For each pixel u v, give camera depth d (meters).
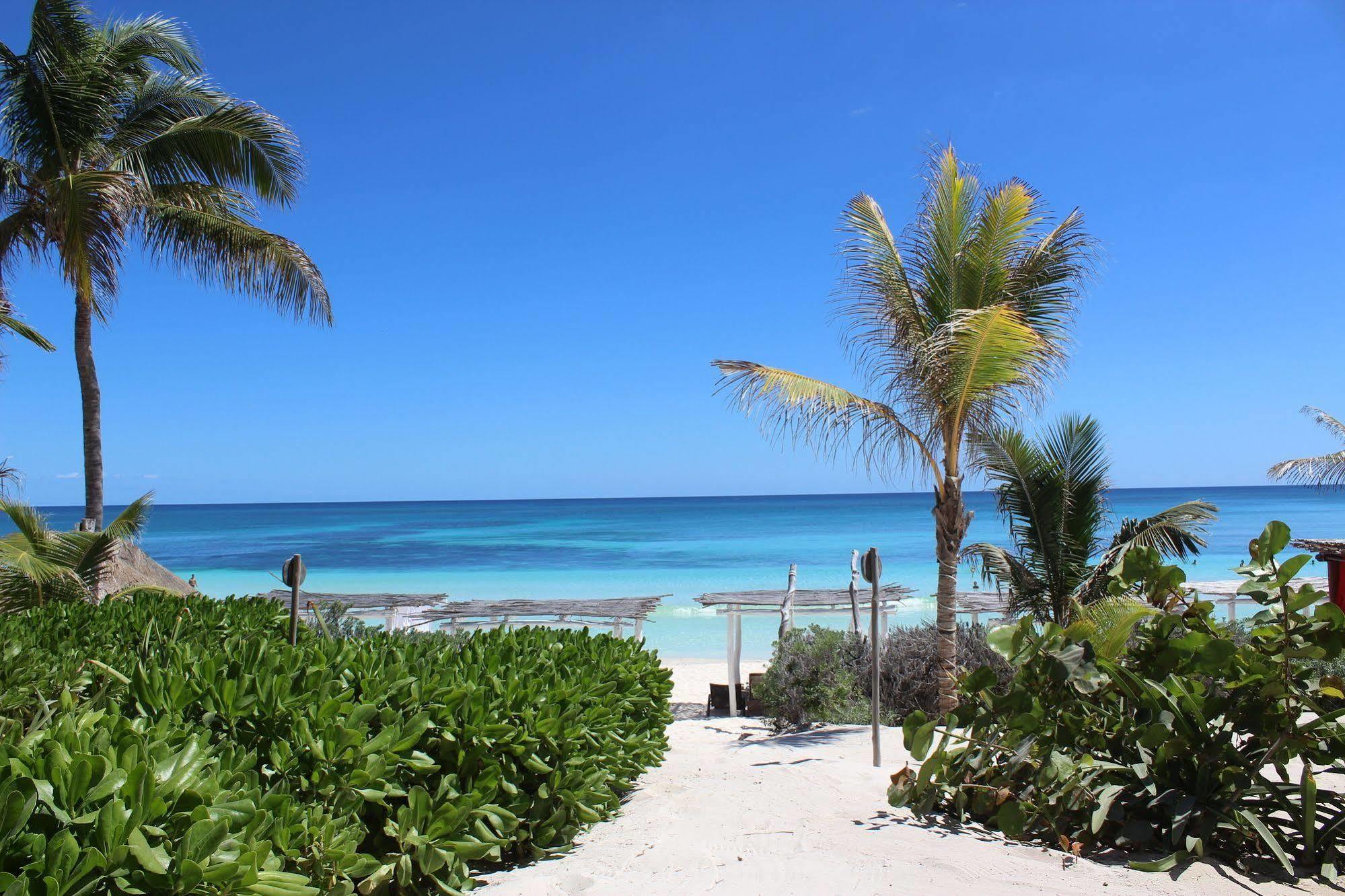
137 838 2.00
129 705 3.39
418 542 61.25
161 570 15.67
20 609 8.58
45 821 2.05
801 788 5.16
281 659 3.76
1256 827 3.26
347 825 3.07
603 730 4.59
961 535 9.38
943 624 9.32
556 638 5.90
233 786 2.56
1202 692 3.70
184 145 13.66
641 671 5.69
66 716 2.49
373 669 4.08
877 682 6.89
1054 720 3.93
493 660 4.43
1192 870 3.25
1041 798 3.75
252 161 13.99
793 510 103.25
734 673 14.02
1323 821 3.52
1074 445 9.67
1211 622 4.12
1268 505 95.94
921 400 9.30
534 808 3.95
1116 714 3.97
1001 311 7.96
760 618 25.69
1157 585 4.23
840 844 3.71
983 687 4.09
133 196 11.45
